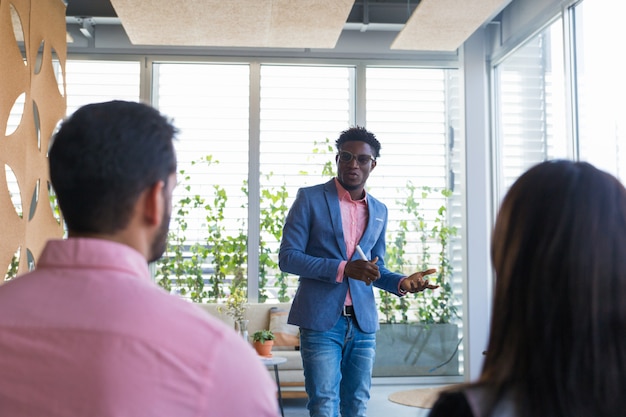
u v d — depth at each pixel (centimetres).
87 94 715
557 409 78
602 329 79
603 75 480
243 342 90
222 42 609
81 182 90
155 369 82
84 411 81
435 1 507
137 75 719
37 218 460
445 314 730
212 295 710
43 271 90
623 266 81
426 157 745
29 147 440
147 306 86
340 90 741
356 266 303
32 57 448
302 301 316
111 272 89
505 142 682
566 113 536
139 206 93
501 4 516
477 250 688
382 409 594
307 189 334
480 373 86
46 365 83
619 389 78
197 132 724
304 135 734
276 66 736
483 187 691
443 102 747
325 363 311
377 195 740
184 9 525
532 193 85
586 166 87
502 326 84
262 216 722
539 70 598
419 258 738
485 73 700
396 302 728
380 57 737
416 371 723
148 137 93
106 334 83
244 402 85
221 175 722
